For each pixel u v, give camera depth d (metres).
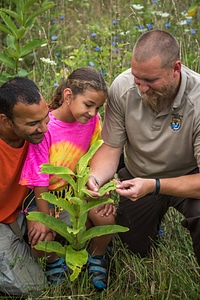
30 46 4.43
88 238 3.28
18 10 4.42
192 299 3.41
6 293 3.43
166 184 3.26
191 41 5.65
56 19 6.17
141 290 3.47
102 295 3.43
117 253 3.72
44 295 3.41
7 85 3.16
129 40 5.55
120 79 3.40
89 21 6.33
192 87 3.24
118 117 3.43
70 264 3.18
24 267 3.45
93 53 5.41
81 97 3.26
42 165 3.06
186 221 3.39
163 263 3.61
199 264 3.46
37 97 3.12
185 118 3.26
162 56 3.05
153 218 3.67
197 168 3.54
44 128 3.18
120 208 3.70
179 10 6.19
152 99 3.17
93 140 3.52
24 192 3.48
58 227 3.27
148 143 3.39
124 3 6.38
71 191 3.54
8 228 3.52
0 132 3.26
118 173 3.80
